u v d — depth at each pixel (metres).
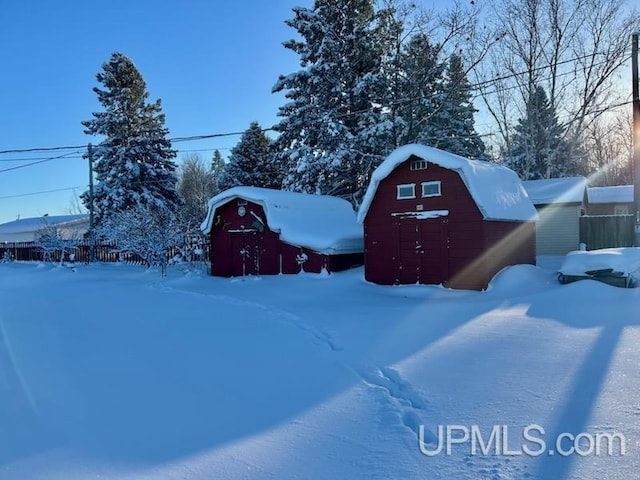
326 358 6.91
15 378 6.15
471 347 7.20
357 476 3.53
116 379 6.06
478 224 14.06
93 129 36.09
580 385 5.25
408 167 15.50
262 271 19.95
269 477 3.56
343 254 18.53
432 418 4.56
